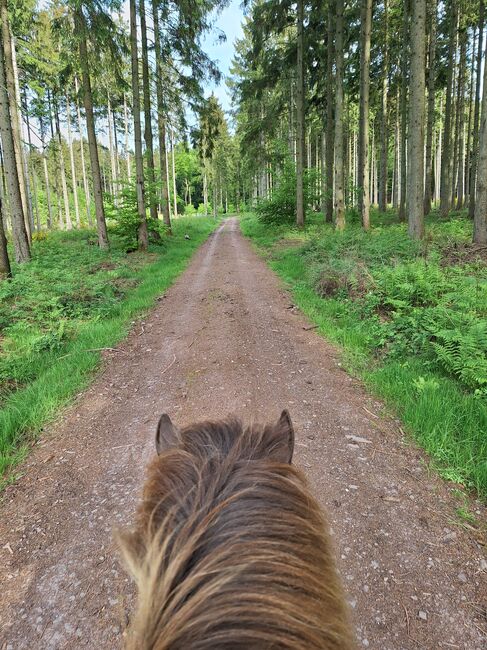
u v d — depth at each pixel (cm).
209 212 8069
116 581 247
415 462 354
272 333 728
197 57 1781
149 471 96
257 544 64
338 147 1772
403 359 567
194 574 58
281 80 2470
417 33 1109
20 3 1739
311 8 2066
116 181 1842
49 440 411
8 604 234
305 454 374
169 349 667
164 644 50
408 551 262
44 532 288
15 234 1387
